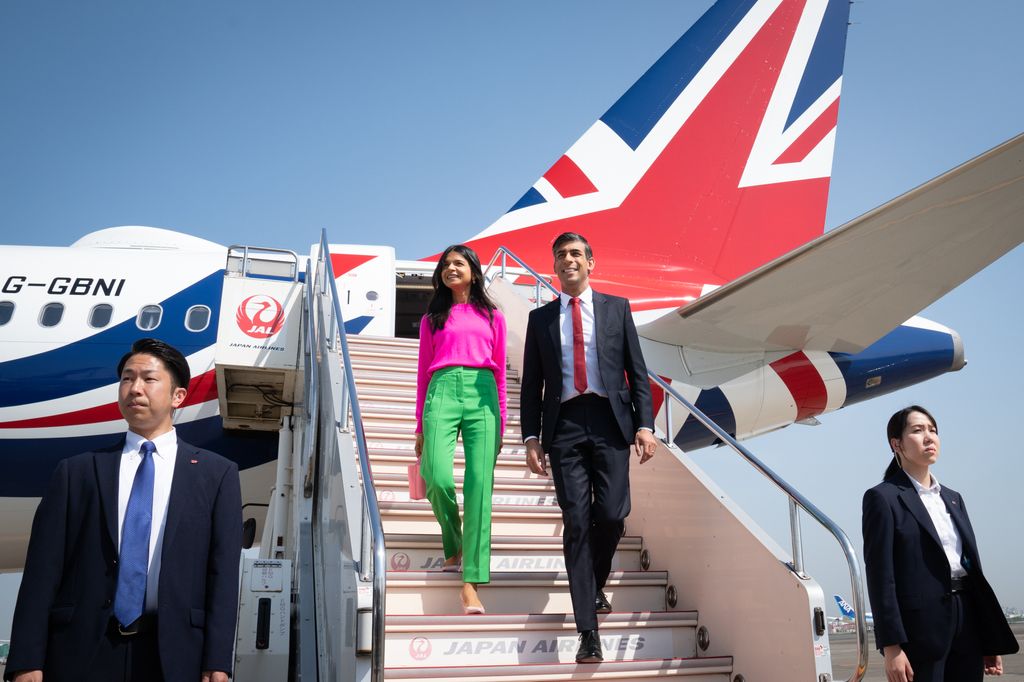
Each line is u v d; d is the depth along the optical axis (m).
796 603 3.07
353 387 3.39
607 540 3.48
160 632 2.29
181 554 2.41
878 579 3.17
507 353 6.95
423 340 3.86
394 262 9.58
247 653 4.16
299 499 5.02
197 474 2.56
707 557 3.68
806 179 13.31
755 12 13.51
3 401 7.38
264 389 7.40
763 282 7.52
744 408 9.31
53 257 8.26
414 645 3.26
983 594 3.21
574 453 3.49
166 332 7.86
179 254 8.72
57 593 2.33
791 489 3.22
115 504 2.43
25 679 2.14
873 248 6.86
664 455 4.18
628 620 3.56
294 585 4.76
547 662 3.41
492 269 9.73
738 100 13.19
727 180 12.79
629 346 3.65
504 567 4.04
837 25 13.91
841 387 9.88
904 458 3.43
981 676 3.16
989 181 5.88
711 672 3.37
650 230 12.19
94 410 7.59
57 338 7.64
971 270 7.24
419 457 3.84
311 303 6.12
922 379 10.76
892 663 3.04
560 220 11.96
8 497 7.81
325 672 3.61
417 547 3.96
